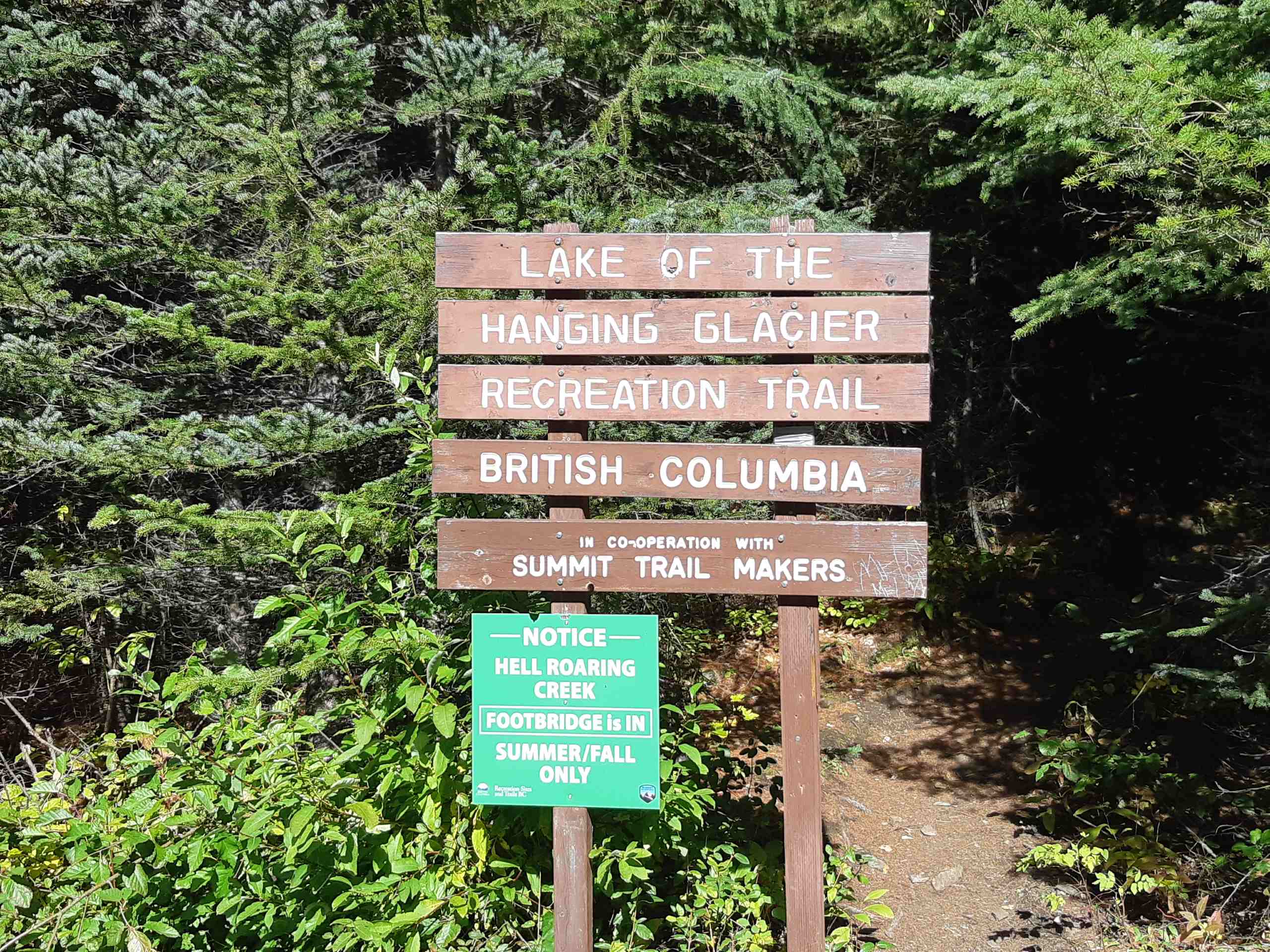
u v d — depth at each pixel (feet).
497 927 10.85
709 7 20.62
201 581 17.29
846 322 9.95
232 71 13.41
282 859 10.62
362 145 19.98
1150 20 16.97
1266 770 17.21
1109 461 34.27
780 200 18.88
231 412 17.03
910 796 20.43
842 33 25.38
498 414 10.41
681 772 12.96
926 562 9.80
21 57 15.28
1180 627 19.86
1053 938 14.37
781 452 10.04
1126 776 16.70
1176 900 14.25
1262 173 13.11
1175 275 13.37
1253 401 23.88
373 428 14.05
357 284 13.75
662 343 10.21
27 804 12.11
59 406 15.34
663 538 10.21
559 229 10.30
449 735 10.13
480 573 10.41
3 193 12.84
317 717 11.54
